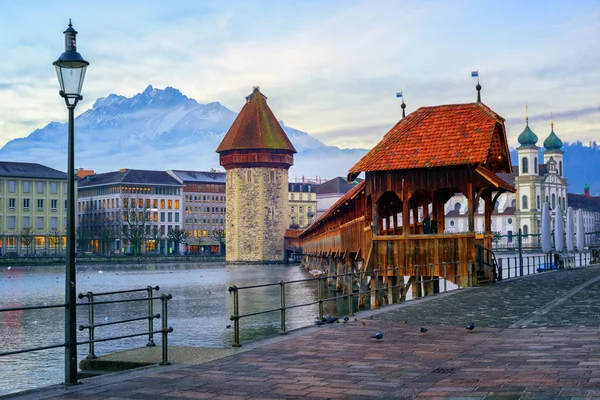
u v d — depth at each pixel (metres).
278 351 16.27
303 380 13.08
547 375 12.66
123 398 11.88
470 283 35.66
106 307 51.91
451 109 39.22
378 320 21.55
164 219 187.00
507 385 12.02
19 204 154.00
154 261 159.62
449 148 36.69
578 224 65.00
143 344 31.09
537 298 27.72
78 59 13.95
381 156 37.84
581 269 55.31
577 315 21.42
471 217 36.06
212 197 199.88
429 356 15.23
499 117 38.84
